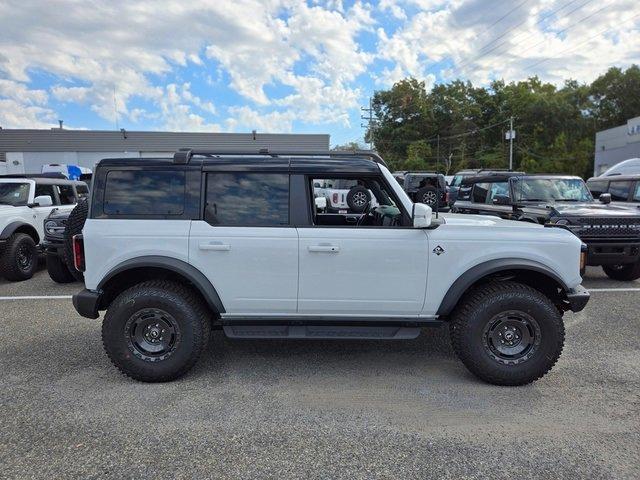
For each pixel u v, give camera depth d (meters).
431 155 75.81
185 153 3.95
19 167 38.16
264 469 2.75
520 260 3.84
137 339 3.89
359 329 4.01
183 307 3.83
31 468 2.75
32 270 8.50
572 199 8.91
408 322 3.93
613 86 62.84
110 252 3.85
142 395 3.70
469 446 2.99
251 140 39.19
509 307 3.77
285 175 3.93
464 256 3.86
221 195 3.92
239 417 3.36
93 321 5.65
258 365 4.30
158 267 3.83
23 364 4.32
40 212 8.91
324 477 2.68
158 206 3.91
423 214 3.70
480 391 3.77
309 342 4.88
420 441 3.05
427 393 3.74
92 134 38.47
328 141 39.56
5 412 3.42
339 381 3.96
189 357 3.87
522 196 8.98
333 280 3.86
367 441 3.05
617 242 7.11
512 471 2.73
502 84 76.75
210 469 2.75
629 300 6.50
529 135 68.00
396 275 3.85
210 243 3.83
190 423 3.27
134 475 2.69
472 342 3.80
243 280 3.87
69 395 3.70
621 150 41.84
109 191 3.93
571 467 2.77
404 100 78.62
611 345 4.77
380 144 80.06
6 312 6.07
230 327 4.04
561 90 71.19
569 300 3.88
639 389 3.80
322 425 3.25
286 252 3.84
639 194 9.70
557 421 3.30
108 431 3.16
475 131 74.56
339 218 4.56
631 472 2.72
